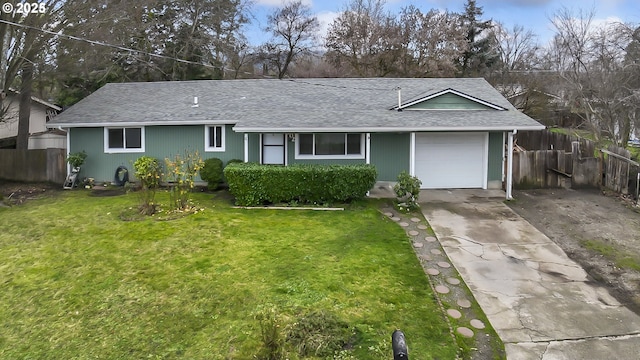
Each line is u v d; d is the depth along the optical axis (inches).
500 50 1518.2
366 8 1411.2
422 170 582.9
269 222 433.7
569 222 441.4
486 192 564.1
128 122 603.8
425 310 266.4
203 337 240.2
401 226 428.8
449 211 480.7
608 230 415.8
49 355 232.5
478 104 573.9
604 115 837.8
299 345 223.3
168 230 406.0
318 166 504.4
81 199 536.4
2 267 333.4
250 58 1376.7
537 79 1231.5
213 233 399.2
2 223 435.5
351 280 303.3
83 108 647.8
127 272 320.8
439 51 1301.7
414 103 571.5
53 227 421.1
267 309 259.6
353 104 611.2
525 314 266.8
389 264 332.5
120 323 257.8
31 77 605.0
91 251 359.9
